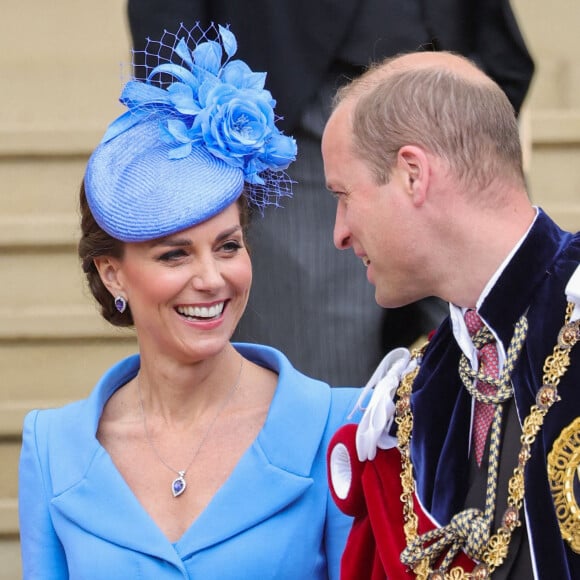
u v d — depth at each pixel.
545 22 22.61
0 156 20.88
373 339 14.25
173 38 13.93
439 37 14.67
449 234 8.09
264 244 14.10
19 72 22.70
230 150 10.21
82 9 22.80
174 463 10.59
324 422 10.48
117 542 10.21
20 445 19.27
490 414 8.31
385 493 8.71
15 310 20.00
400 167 8.07
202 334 10.30
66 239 20.14
